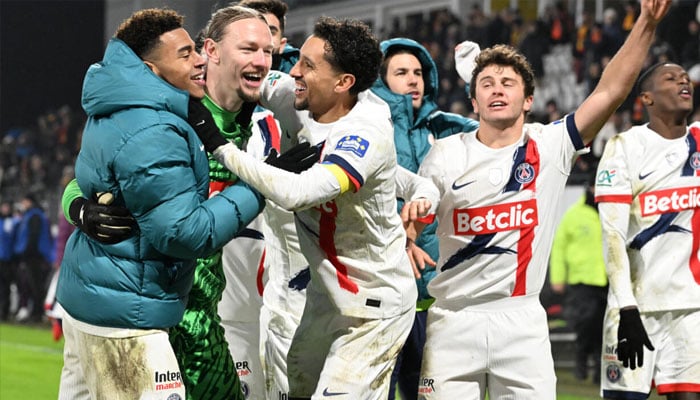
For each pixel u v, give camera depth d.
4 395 11.26
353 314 5.12
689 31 16.73
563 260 12.71
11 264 23.08
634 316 6.80
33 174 27.95
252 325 6.73
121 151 4.66
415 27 21.73
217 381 5.65
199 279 5.43
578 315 12.50
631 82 5.62
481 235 5.73
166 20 4.89
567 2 18.98
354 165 4.80
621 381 7.08
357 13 23.47
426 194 5.48
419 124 7.33
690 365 6.98
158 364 4.86
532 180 5.69
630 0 17.98
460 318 5.81
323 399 5.07
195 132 4.88
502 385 5.80
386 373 5.25
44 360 14.79
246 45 5.11
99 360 4.90
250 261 6.63
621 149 7.14
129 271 4.80
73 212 4.88
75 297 4.89
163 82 4.79
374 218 5.04
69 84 32.88
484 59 5.76
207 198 5.02
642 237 7.13
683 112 7.03
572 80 17.88
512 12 19.36
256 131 6.49
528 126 5.84
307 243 5.16
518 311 5.76
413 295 5.29
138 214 4.71
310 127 5.27
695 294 7.02
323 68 5.05
